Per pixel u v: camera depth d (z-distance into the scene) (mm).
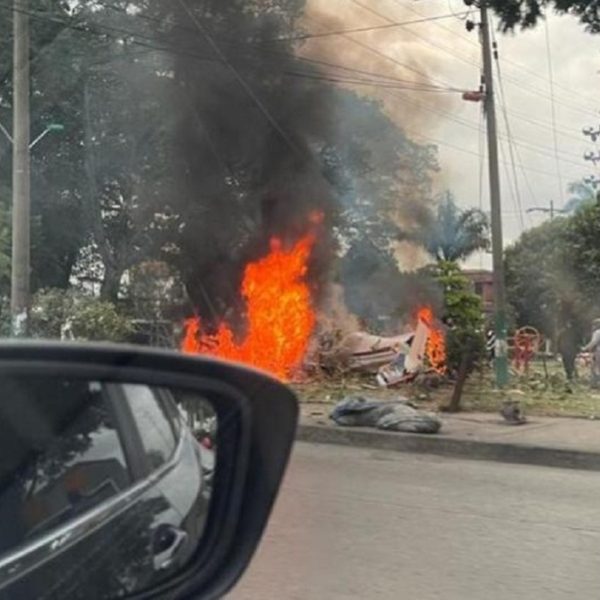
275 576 5707
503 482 9148
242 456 2283
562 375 23047
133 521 2084
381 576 5738
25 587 1823
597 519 7387
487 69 21172
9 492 1817
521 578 5715
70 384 1968
